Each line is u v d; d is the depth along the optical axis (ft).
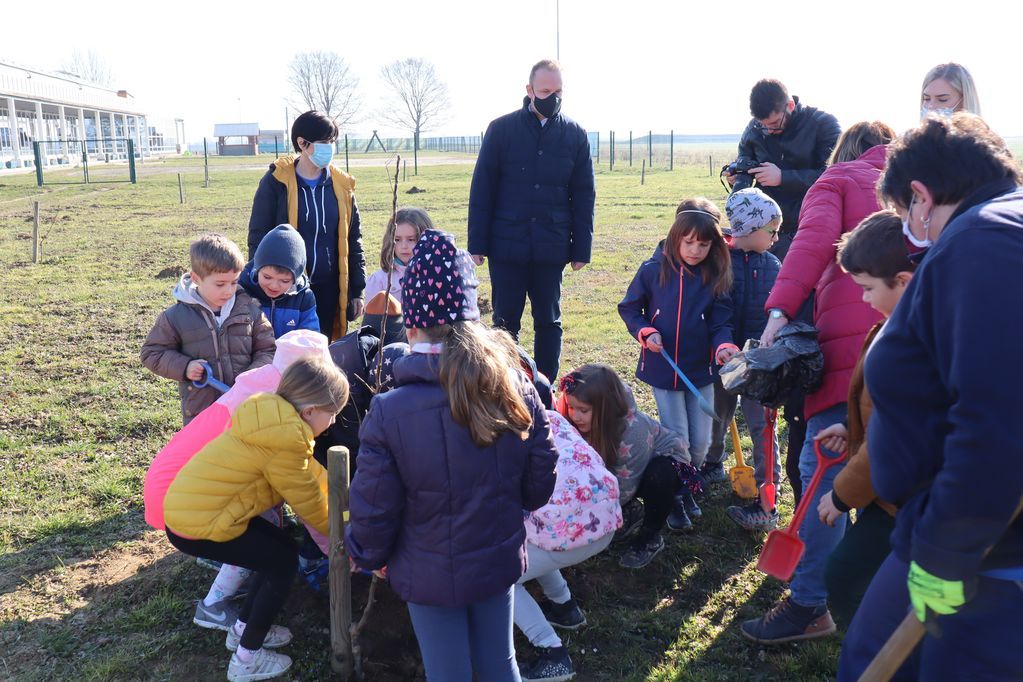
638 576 12.96
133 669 10.63
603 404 12.32
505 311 18.66
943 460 6.31
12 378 22.49
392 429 7.89
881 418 6.57
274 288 13.43
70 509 14.94
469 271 8.30
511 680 8.65
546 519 10.57
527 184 17.63
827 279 10.73
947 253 5.83
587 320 30.40
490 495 8.11
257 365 13.01
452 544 8.06
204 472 9.70
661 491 12.67
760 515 14.19
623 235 55.26
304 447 9.61
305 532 12.41
